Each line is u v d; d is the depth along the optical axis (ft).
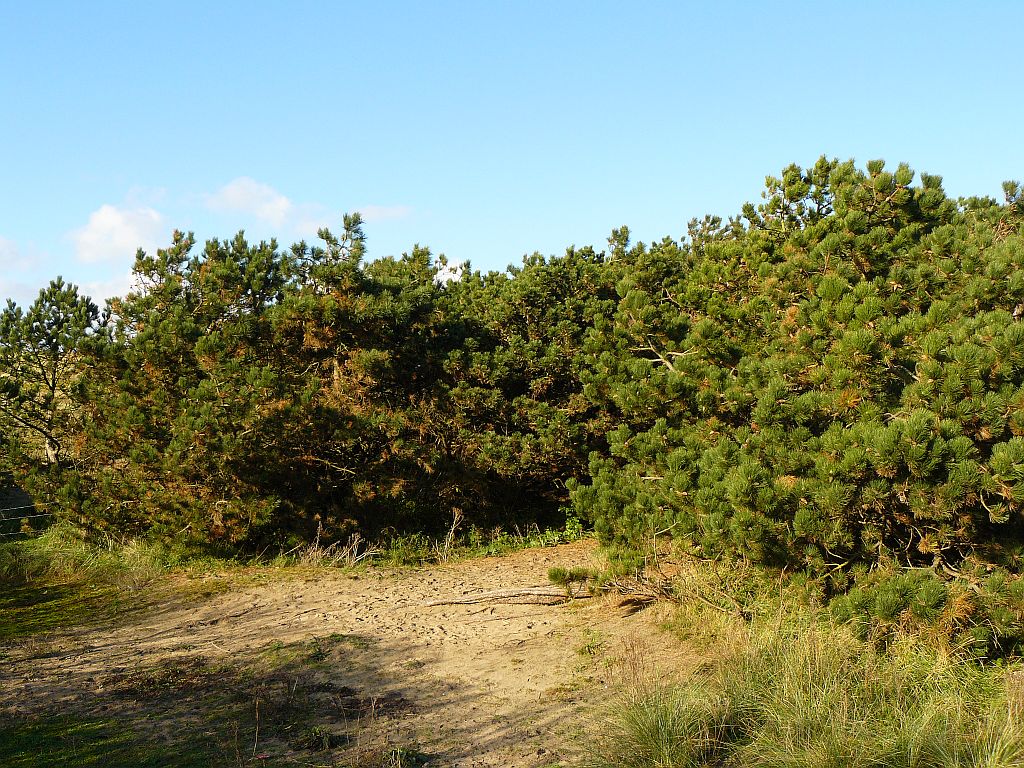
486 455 45.16
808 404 24.13
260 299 45.78
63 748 19.86
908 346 24.07
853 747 16.28
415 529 47.52
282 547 44.52
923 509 21.65
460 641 28.40
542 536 48.49
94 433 42.78
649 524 27.50
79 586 39.14
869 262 29.09
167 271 45.98
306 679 25.08
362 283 44.73
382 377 46.57
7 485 51.37
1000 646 21.81
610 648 25.84
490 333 51.57
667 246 58.08
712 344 29.58
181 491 41.16
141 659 27.81
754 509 23.17
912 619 21.15
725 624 24.58
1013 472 20.54
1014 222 39.04
